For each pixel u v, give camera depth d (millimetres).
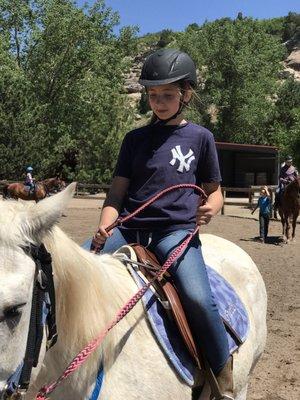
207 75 51906
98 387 2121
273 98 58344
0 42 30922
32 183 15438
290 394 4816
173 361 2328
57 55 33281
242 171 36500
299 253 12133
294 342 6160
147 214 2604
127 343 2236
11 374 1703
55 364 2111
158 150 2637
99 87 33750
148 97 2711
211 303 2459
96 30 34438
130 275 2453
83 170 30047
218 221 17391
